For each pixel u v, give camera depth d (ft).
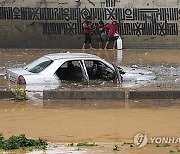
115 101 69.62
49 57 79.46
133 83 81.30
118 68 83.97
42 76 75.87
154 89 74.08
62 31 163.32
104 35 162.40
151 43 165.07
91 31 162.30
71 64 77.87
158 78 88.38
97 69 78.38
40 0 162.71
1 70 100.07
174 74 95.71
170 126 54.08
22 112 61.57
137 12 164.86
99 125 54.60
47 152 41.70
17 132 51.19
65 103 67.82
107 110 63.16
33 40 163.32
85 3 163.32
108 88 75.05
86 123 55.47
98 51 153.89
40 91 73.46
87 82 77.05
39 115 59.82
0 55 136.77
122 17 164.45
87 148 43.50
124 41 165.07
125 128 52.95
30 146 44.09
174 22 165.48
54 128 53.11
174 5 165.48
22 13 162.71
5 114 60.34
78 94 70.33
